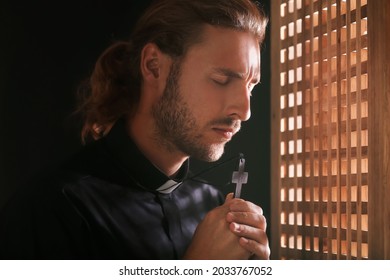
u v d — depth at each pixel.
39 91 2.41
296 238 1.32
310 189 1.27
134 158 1.01
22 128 2.38
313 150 1.27
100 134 1.14
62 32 2.45
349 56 1.15
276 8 1.43
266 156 2.26
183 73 0.98
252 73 1.00
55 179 0.94
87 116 1.16
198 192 1.21
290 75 1.38
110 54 1.13
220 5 0.98
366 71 1.11
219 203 1.27
